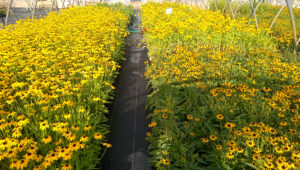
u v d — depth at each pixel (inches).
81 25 331.9
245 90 136.4
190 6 569.6
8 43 230.8
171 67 202.2
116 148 138.8
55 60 187.3
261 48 259.0
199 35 292.5
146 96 200.7
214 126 128.8
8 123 96.7
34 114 121.6
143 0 1107.3
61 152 82.1
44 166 81.0
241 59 228.8
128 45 352.8
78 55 205.0
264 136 102.8
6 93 129.9
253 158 92.4
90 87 164.2
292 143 96.3
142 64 277.3
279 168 79.1
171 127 123.6
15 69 181.9
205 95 158.2
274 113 130.0
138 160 129.3
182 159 101.2
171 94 162.2
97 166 122.3
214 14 385.4
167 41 286.4
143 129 156.9
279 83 175.8
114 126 160.1
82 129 114.8
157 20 370.9
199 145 115.8
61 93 142.9
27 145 91.5
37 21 374.3
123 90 212.4
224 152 102.0
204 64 199.5
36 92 126.9
